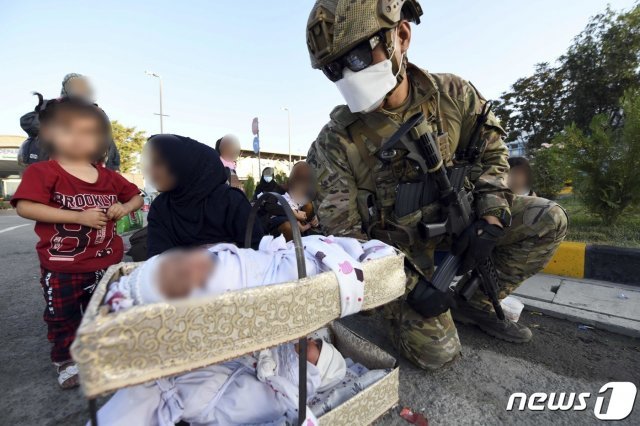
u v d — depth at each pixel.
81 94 2.39
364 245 1.33
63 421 1.50
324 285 1.00
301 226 3.33
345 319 2.42
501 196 1.76
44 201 1.62
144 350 0.73
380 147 1.66
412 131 1.52
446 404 1.51
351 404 1.16
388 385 1.31
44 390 1.71
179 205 1.65
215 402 1.12
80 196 1.74
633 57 13.69
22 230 7.11
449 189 1.61
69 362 1.73
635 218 3.99
